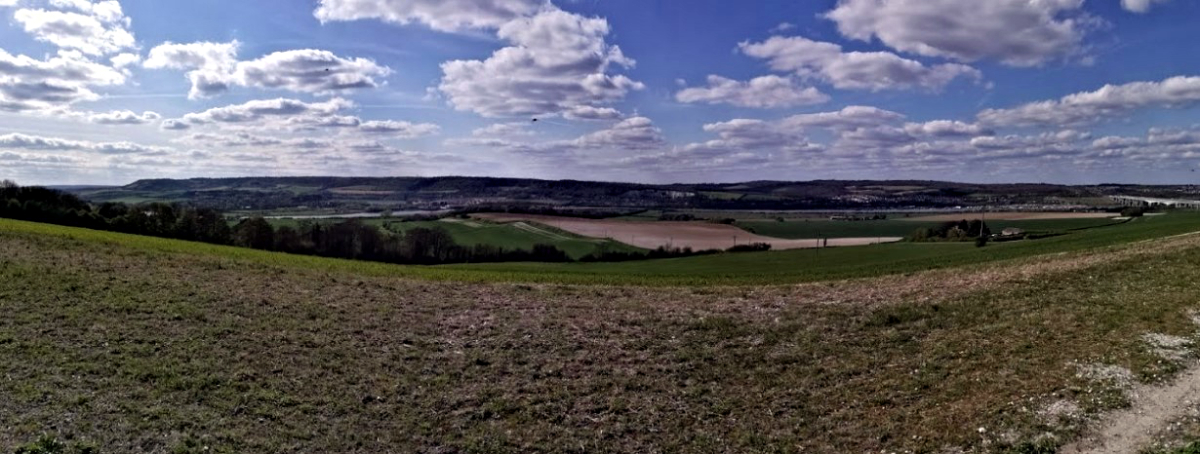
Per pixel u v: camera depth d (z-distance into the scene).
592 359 19.38
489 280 31.47
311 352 18.91
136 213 71.44
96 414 14.22
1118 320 19.05
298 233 70.88
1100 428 13.22
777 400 16.70
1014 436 13.30
